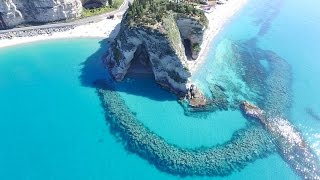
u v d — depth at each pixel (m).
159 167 66.94
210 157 69.25
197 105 83.56
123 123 77.19
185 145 72.19
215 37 117.44
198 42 98.00
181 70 84.06
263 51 110.94
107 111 81.12
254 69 100.06
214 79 94.19
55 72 94.94
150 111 81.62
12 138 73.44
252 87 91.81
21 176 64.94
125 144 72.12
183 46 94.06
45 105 82.94
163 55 85.12
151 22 86.19
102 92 87.25
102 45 107.56
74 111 81.19
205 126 77.88
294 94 89.88
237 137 74.75
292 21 134.38
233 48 111.44
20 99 84.69
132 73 94.12
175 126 77.44
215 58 104.50
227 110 82.94
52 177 64.75
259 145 72.69
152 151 70.19
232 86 91.75
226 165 67.69
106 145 71.88
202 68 98.81
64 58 100.94
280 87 92.38
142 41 88.19
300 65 103.56
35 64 97.88
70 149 70.88
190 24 94.38
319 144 73.50
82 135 74.38
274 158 69.75
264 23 131.50
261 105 85.06
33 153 69.88
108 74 94.44
